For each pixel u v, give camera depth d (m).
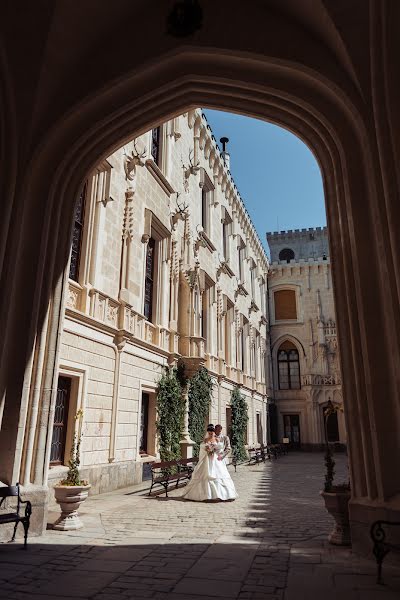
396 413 5.64
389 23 5.79
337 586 4.25
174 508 8.86
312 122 7.03
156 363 14.69
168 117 7.84
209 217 22.77
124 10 7.21
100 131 7.61
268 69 7.04
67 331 10.03
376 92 5.99
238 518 7.87
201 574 4.60
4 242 6.61
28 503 5.77
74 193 7.79
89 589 4.13
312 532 6.74
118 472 11.65
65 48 7.04
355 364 6.07
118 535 6.43
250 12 7.12
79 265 11.25
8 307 6.59
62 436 10.03
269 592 4.08
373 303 6.04
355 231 6.28
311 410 34.12
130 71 7.23
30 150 7.11
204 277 20.20
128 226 13.32
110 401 11.71
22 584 4.24
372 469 5.66
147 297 15.16
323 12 6.28
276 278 38.88
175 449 15.12
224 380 22.89
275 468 19.75
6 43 6.60
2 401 6.48
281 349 37.56
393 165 5.77
